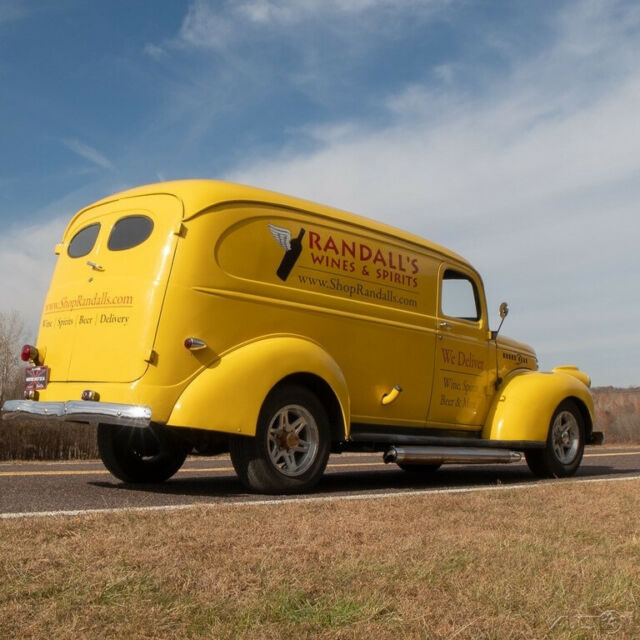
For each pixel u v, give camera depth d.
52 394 6.20
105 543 3.67
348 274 6.89
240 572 3.31
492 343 8.48
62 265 6.66
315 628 2.74
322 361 6.36
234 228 6.11
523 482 8.03
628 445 19.59
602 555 3.93
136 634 2.61
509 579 3.36
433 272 7.81
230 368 5.84
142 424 5.51
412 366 7.42
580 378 9.46
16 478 7.12
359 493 6.39
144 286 5.79
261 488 6.02
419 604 3.00
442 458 7.17
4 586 2.97
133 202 6.29
